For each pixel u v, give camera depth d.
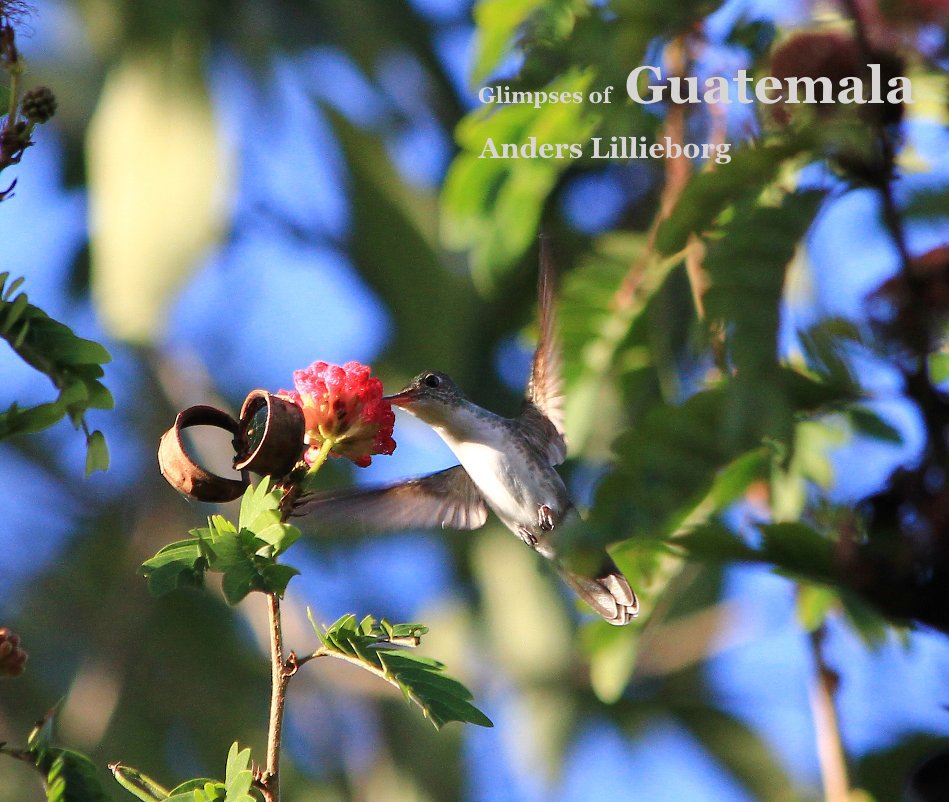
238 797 3.66
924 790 3.94
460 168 6.36
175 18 9.57
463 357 9.75
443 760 12.04
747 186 4.32
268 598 3.82
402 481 7.59
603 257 5.62
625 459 3.88
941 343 4.23
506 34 5.93
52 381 3.57
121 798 10.73
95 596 12.36
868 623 4.72
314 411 4.45
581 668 11.49
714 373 4.77
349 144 10.07
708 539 4.03
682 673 11.66
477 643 11.79
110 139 9.41
